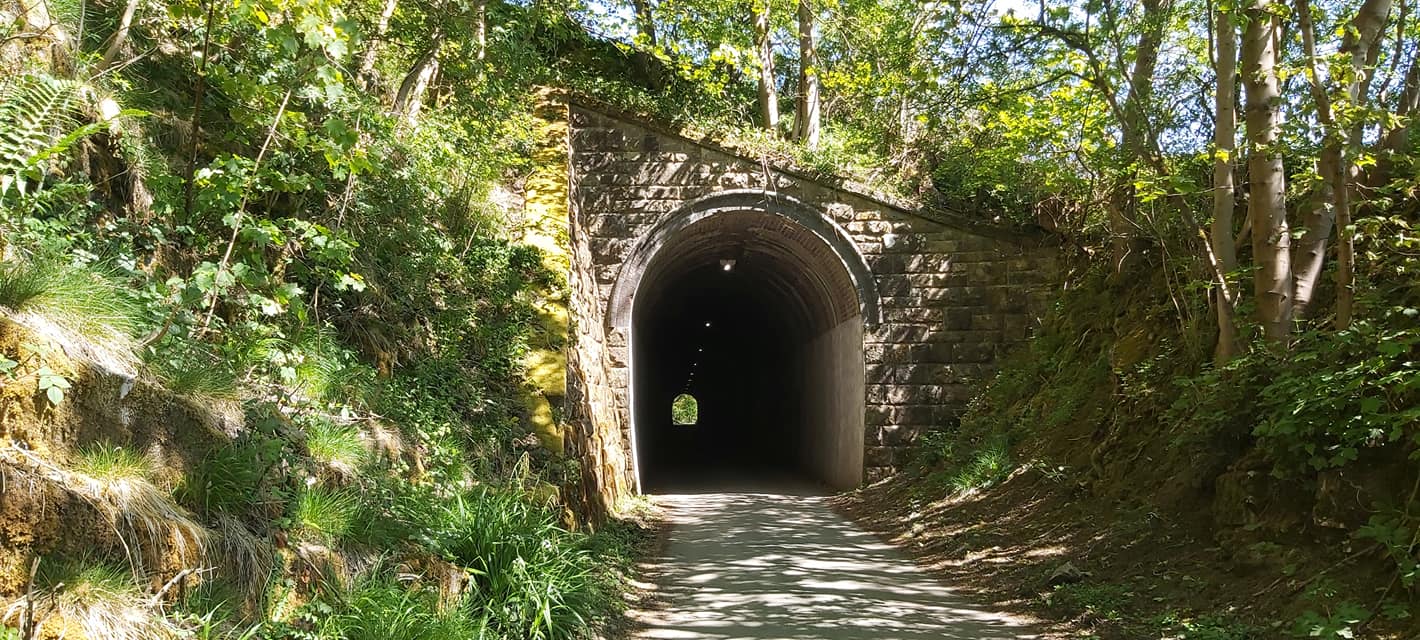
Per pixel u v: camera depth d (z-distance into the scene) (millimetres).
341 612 4465
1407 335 6012
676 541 10984
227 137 5746
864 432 15836
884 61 15148
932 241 15953
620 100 16219
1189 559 7062
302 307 5523
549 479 9305
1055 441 11211
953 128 13688
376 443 6531
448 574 5492
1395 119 6664
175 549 3746
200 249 6180
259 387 5664
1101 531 8445
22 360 3592
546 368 10812
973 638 6477
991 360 15734
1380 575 5539
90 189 5082
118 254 5230
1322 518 6129
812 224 15961
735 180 15961
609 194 15914
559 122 15789
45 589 3207
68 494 3422
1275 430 6324
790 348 25656
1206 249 8297
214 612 3797
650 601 7676
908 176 16406
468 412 9125
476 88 11523
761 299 25719
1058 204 15258
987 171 12734
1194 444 7727
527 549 6047
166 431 4219
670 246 16438
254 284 5105
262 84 5848
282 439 5020
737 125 18578
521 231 13164
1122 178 10992
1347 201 6812
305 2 4992
